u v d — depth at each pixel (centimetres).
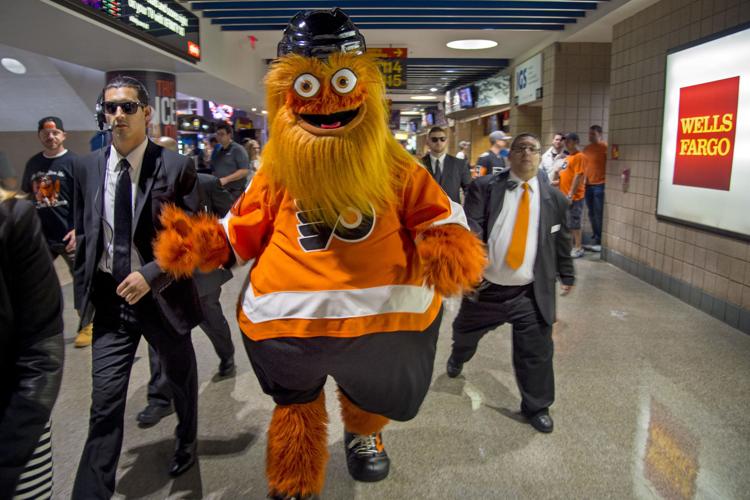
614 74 752
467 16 872
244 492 253
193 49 819
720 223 505
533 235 294
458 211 186
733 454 284
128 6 614
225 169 682
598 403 340
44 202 436
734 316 488
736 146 481
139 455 282
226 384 367
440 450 287
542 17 875
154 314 236
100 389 228
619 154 738
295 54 170
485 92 1397
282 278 178
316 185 168
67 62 823
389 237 179
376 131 169
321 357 177
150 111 244
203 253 188
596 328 484
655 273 636
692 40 564
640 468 271
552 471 269
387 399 196
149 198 235
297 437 200
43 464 155
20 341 145
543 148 1089
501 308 306
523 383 308
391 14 864
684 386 365
